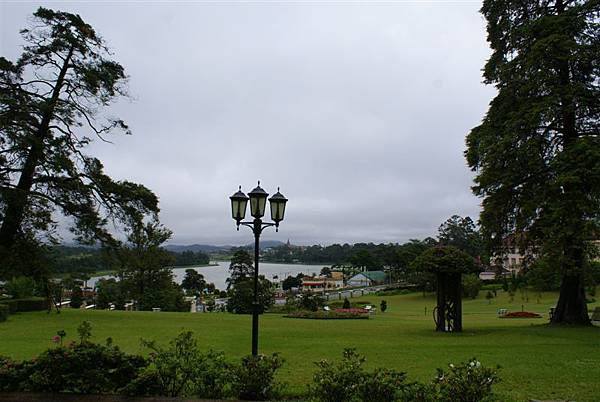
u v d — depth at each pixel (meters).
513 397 6.51
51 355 5.88
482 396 4.84
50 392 5.78
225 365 6.13
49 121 21.14
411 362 9.19
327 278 128.12
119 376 5.86
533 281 18.42
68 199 21.14
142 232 23.69
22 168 20.16
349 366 5.44
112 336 13.48
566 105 15.38
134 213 22.28
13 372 5.80
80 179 21.38
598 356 9.90
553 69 15.95
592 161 13.70
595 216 13.97
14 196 19.00
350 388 5.14
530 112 15.56
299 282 105.31
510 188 16.64
